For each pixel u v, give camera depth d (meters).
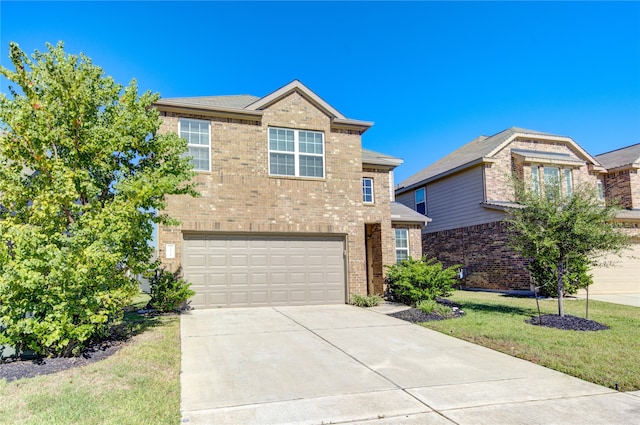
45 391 4.95
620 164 21.64
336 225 13.72
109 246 6.73
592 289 17.05
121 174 7.76
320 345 7.86
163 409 4.59
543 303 13.78
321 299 13.40
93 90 7.32
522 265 16.56
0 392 4.90
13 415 4.25
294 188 13.33
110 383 5.32
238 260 12.57
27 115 6.35
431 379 5.87
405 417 4.55
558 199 9.86
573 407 4.84
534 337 8.25
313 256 13.47
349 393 5.30
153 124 8.02
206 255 12.25
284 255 13.11
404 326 9.77
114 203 6.95
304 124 13.74
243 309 12.15
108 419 4.22
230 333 8.80
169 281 11.16
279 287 12.94
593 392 5.35
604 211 9.43
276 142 13.38
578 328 9.10
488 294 16.81
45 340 6.01
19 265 5.77
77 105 6.79
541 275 12.58
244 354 7.16
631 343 7.71
